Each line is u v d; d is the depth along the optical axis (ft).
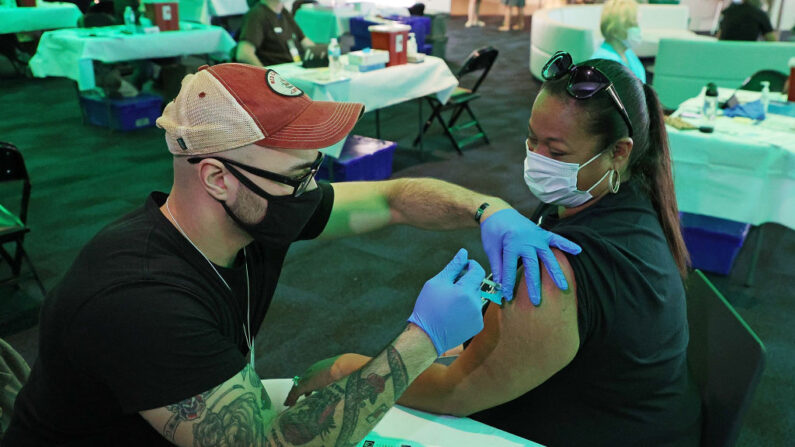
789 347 8.60
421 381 3.95
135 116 19.12
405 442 3.68
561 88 3.50
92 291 2.76
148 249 2.95
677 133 9.70
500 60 30.60
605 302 3.35
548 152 3.60
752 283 10.32
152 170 15.83
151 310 2.73
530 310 3.38
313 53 14.66
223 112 2.75
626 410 3.65
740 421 4.03
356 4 28.19
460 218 4.10
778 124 10.17
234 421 2.79
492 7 52.08
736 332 4.23
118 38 18.06
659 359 3.58
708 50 18.63
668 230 3.88
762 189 9.35
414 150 17.44
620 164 3.58
